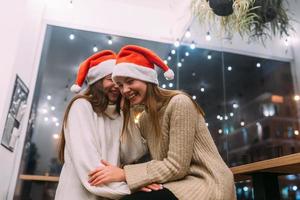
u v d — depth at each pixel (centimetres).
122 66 127
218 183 110
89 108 136
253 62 239
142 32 354
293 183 188
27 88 278
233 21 229
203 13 254
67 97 313
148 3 361
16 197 263
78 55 330
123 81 128
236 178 180
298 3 197
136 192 111
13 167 261
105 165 123
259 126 224
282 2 205
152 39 355
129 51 133
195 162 120
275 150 203
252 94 236
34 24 290
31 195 271
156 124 128
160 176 111
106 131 140
